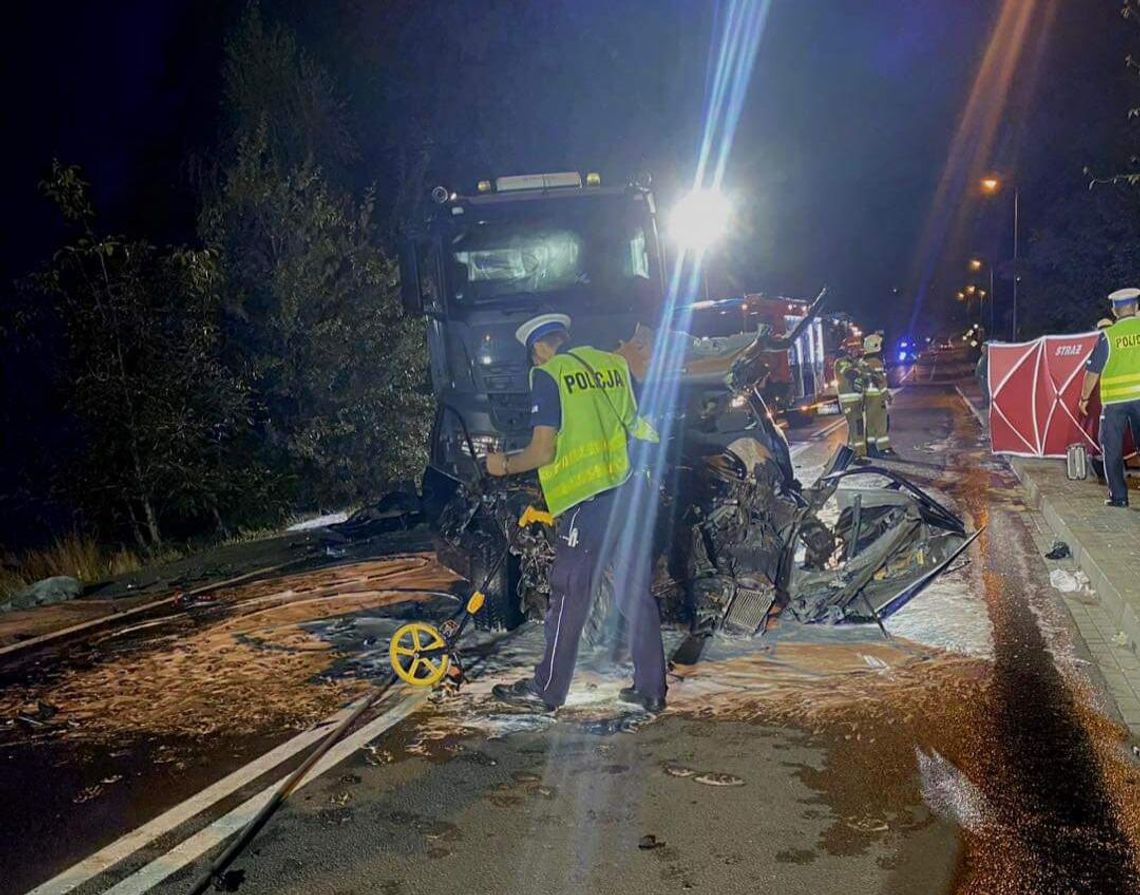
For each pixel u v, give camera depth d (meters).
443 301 9.30
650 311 9.34
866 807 4.32
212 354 12.98
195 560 11.36
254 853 4.15
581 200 9.40
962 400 30.66
